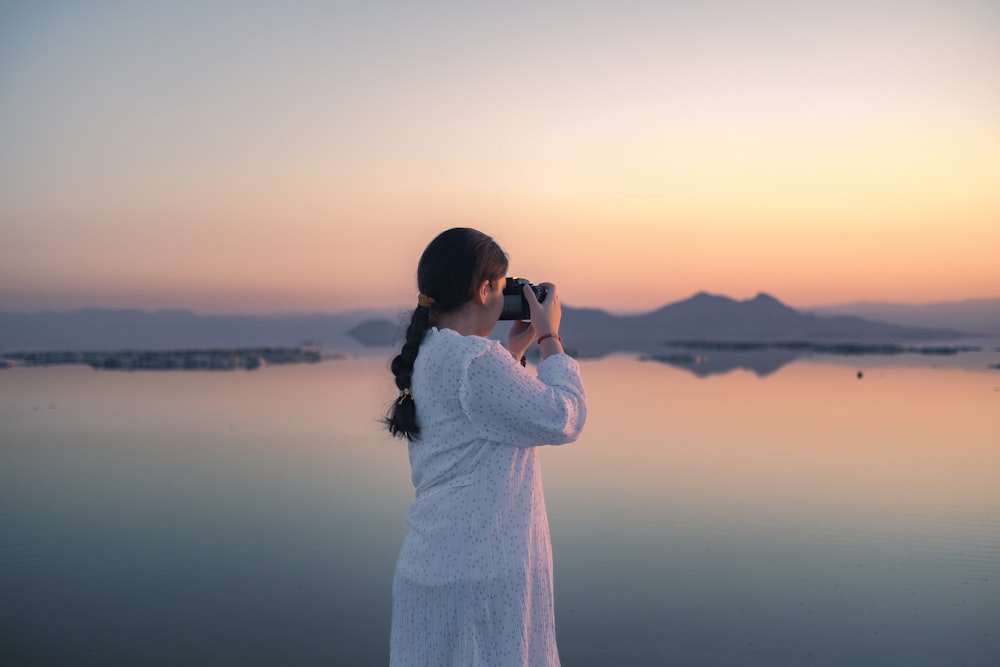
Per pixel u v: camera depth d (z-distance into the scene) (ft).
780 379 115.96
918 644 18.38
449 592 5.36
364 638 18.78
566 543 26.94
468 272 5.67
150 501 33.12
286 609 20.56
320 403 77.20
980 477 38.68
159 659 17.46
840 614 20.35
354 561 24.67
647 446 48.42
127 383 104.73
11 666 16.96
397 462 42.55
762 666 17.16
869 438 52.47
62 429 57.26
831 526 29.14
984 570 23.85
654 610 20.62
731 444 49.39
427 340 5.73
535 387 5.36
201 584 22.49
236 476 38.60
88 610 20.34
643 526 29.14
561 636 18.88
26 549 25.86
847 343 513.04
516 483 5.49
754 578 23.16
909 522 29.71
